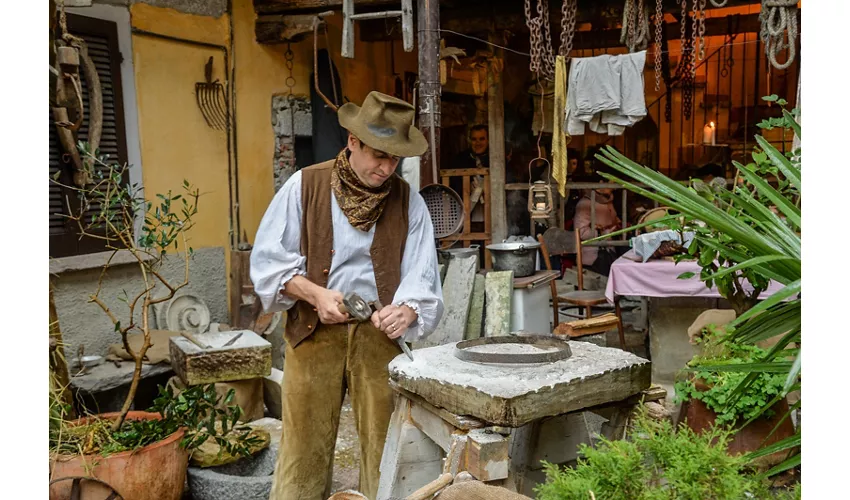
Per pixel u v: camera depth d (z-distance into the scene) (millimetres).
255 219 5527
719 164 7582
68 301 4082
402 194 2506
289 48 5730
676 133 8008
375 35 6215
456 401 1801
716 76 7883
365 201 2391
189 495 3029
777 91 7719
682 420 2848
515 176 7008
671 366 4320
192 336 3654
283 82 5734
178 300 4695
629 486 1244
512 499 1344
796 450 1561
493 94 6090
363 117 2295
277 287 2377
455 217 4113
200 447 3023
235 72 5328
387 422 2434
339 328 2414
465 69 6254
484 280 4141
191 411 2895
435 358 2059
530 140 7039
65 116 3166
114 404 3949
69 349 4062
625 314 6441
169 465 2684
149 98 4680
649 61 7711
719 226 1478
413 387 1954
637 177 1607
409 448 2111
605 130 4652
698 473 1226
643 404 1958
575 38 6438
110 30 4426
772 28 3689
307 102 5961
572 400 1778
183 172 4934
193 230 5004
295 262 2395
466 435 1794
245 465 3188
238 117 5367
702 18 4176
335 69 6078
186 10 4949
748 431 2502
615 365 1885
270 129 5652
